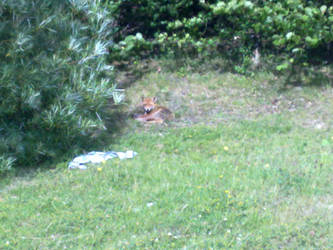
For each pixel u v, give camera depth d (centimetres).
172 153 787
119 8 1137
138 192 617
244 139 837
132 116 965
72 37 781
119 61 1184
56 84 757
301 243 496
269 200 588
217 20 1189
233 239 502
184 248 485
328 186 629
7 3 700
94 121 809
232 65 1161
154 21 1141
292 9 1016
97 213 560
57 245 498
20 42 693
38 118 735
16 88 701
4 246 495
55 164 741
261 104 1009
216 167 695
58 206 584
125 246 490
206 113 980
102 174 681
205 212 558
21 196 622
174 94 1062
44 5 765
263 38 1163
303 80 1087
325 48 1166
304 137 834
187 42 1141
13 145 709
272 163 709
